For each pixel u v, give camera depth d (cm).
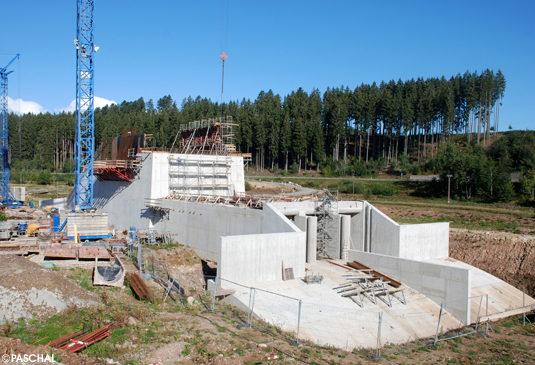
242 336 2061
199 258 4266
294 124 12481
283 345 2044
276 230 3638
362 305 3131
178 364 1655
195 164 5372
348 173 11681
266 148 14250
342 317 2873
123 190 5706
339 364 1948
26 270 2156
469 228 6006
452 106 12006
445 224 4934
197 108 14988
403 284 3706
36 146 16062
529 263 4662
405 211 7312
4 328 1759
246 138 13138
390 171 11562
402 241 4425
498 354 2555
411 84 13888
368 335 2725
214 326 2153
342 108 12544
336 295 3212
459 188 8550
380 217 4597
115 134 14275
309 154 13700
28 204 8438
